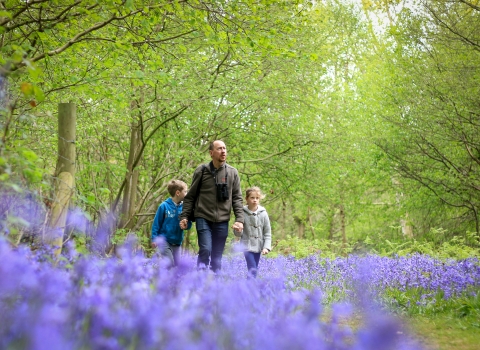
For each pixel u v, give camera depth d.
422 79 15.46
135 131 14.23
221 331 2.47
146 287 3.06
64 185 5.09
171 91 12.05
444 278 7.04
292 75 14.92
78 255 3.98
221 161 6.61
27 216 4.29
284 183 17.34
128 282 3.04
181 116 13.77
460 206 16.89
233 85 13.22
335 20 21.44
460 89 14.36
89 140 13.38
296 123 15.95
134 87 11.96
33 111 7.89
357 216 25.58
